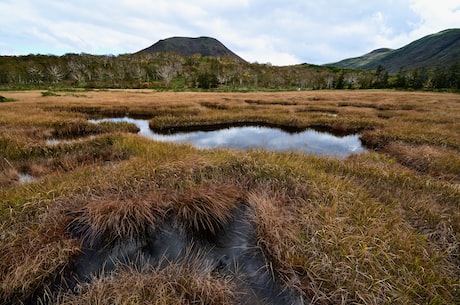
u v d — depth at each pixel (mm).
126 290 2752
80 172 5570
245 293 2986
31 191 4531
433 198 5266
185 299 2803
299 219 3854
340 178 5711
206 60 158875
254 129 16953
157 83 90062
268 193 4832
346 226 3682
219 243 3883
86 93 45906
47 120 13992
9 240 3289
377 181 6199
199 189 4566
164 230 3924
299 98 34500
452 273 3191
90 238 3641
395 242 3467
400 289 2787
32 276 2936
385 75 86750
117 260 3438
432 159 8172
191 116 18656
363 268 3035
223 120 18688
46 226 3582
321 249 3297
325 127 17406
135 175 5074
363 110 21922
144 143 9273
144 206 3959
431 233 3955
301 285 2975
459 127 13234
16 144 8953
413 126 13844
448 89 62344
